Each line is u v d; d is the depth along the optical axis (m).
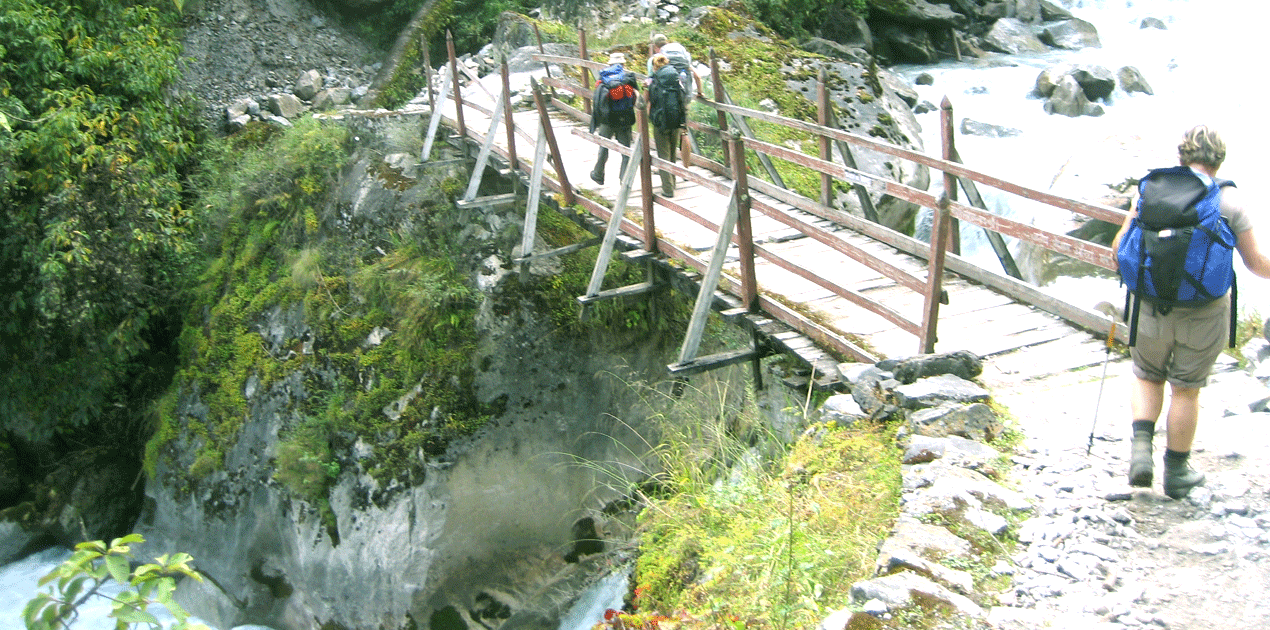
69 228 11.98
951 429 4.41
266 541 10.70
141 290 12.73
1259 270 3.48
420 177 11.47
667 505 5.56
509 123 10.03
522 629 9.57
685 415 9.03
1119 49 18.44
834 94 12.91
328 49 17.28
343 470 10.17
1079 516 3.72
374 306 10.81
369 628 9.75
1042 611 3.25
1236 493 3.75
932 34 18.91
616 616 4.40
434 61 17.16
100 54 13.03
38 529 12.45
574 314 10.13
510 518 9.79
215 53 16.17
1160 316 3.61
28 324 12.58
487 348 10.04
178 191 13.70
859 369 5.25
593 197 9.13
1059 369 5.13
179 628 2.89
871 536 3.89
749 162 10.83
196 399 11.85
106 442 12.96
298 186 12.48
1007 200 11.64
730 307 6.83
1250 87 15.50
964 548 3.58
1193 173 3.54
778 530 4.22
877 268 5.55
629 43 14.53
